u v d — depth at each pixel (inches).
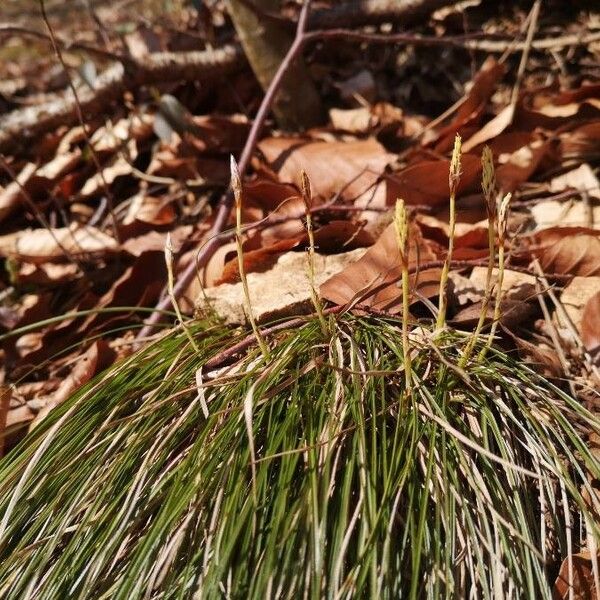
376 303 10.3
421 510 7.6
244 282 8.7
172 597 7.6
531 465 8.7
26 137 15.7
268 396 8.6
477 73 14.7
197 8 15.8
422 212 12.4
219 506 7.9
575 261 11.0
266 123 15.4
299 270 11.2
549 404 8.9
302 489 7.8
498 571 7.5
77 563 8.0
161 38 17.4
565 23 14.6
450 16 15.4
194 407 9.0
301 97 14.8
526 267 11.4
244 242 12.2
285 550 7.6
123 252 13.6
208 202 14.2
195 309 11.1
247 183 13.1
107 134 15.4
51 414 9.6
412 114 15.1
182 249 12.9
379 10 15.2
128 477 8.6
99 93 15.4
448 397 8.9
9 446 11.1
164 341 10.4
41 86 18.5
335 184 12.7
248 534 7.6
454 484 8.0
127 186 15.0
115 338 12.4
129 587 7.5
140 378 9.8
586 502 8.5
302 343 9.4
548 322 10.4
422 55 15.5
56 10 22.4
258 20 14.1
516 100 13.2
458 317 10.4
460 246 11.9
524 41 14.4
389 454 8.2
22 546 8.4
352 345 9.3
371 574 7.2
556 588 7.7
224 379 9.1
